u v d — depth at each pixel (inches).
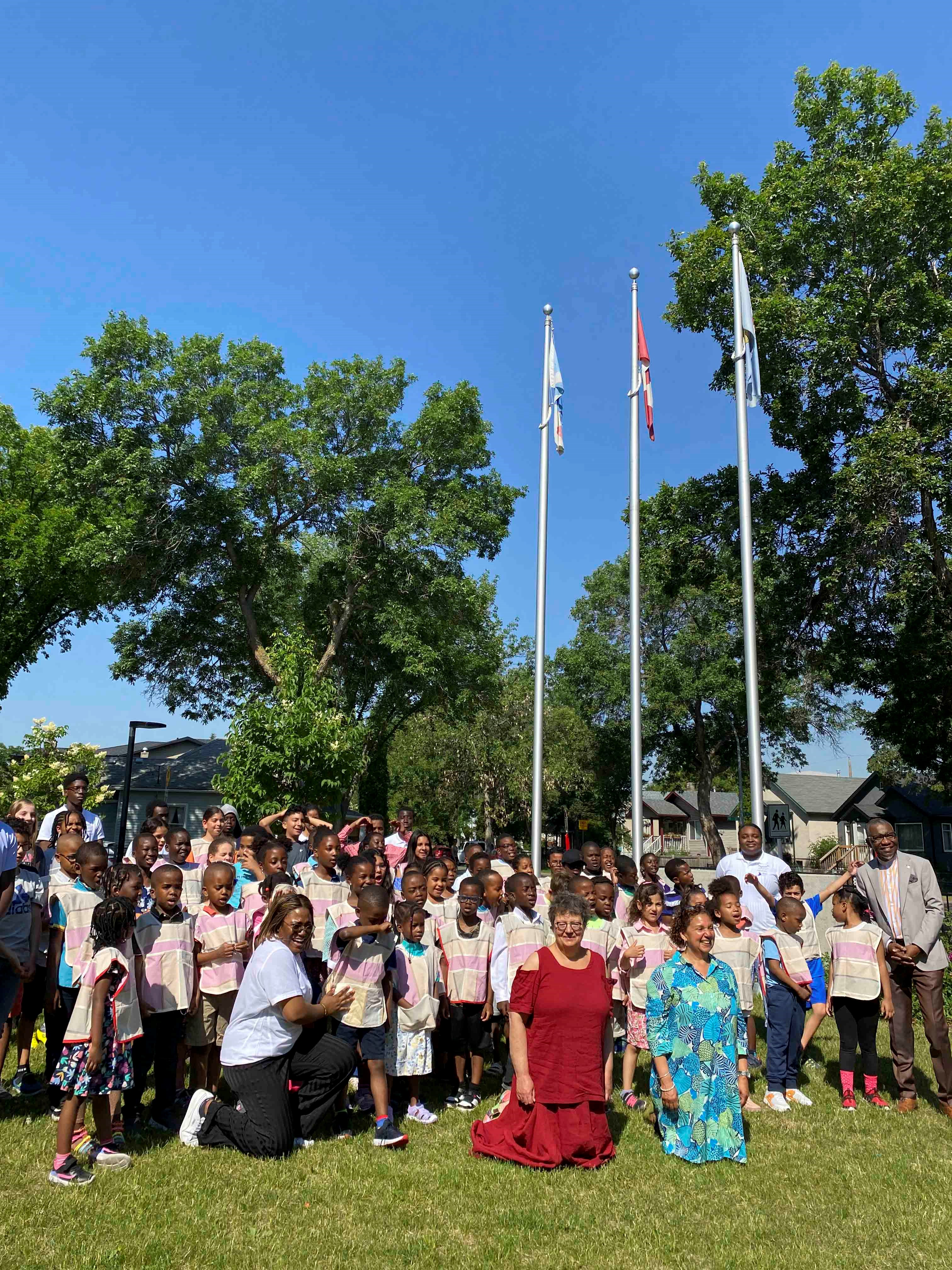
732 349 880.3
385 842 419.2
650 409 590.2
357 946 239.5
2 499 1003.9
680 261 896.3
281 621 1251.8
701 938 233.0
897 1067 275.1
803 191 824.3
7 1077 272.4
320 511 1119.6
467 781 1626.5
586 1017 222.2
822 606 864.9
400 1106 262.4
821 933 580.4
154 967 234.7
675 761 1776.6
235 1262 162.1
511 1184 203.9
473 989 271.1
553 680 2004.2
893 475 743.1
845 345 778.8
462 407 1147.3
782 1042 274.2
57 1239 165.9
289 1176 203.9
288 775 663.1
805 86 860.6
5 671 1055.0
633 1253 172.4
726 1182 209.8
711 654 1627.7
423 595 1113.4
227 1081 232.2
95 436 1027.3
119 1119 218.8
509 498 1177.4
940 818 1752.0
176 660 1205.1
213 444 1025.5
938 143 842.2
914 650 825.5
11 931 249.8
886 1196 203.6
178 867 301.4
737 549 904.9
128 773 800.3
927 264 848.3
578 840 2263.8
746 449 512.4
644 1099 275.7
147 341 1027.9
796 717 1545.3
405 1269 162.4
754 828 345.1
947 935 457.1
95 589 1037.2
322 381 1147.3
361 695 1205.1
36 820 280.8
